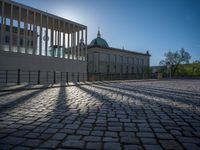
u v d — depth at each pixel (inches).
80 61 1290.6
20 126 146.8
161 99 308.3
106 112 201.5
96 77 1125.7
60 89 505.0
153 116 183.6
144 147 105.3
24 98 315.9
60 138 119.6
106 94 380.8
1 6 951.6
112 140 116.3
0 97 329.4
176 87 591.5
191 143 111.9
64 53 1203.9
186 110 215.3
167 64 2041.1
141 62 2802.7
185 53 2271.2
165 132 133.1
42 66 1052.5
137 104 256.2
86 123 156.3
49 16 1112.8
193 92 430.0
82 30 1332.4
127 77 1352.1
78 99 304.5
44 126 146.9
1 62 876.0
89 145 108.1
